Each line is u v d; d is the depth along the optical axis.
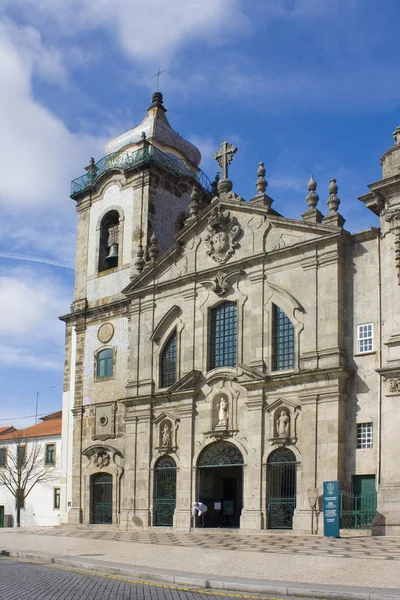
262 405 32.88
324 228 32.50
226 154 37.81
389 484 27.72
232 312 36.00
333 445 30.05
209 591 14.70
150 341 39.03
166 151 46.09
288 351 33.12
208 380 35.50
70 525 40.88
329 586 13.97
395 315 29.25
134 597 14.02
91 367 42.66
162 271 39.41
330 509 27.33
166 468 36.75
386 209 30.28
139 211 42.88
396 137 30.81
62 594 14.54
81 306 44.22
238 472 38.03
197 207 39.19
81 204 46.69
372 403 29.92
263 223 35.09
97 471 40.56
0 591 15.11
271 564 18.11
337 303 31.48
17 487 58.97
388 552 20.61
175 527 35.09
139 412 38.44
